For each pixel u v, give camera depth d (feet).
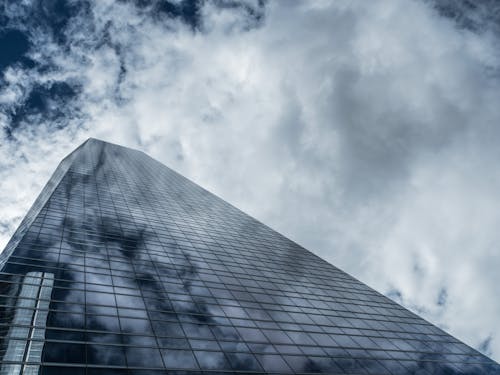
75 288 105.60
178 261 154.51
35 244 126.00
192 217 240.32
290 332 123.13
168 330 100.22
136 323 98.68
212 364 92.73
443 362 136.15
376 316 163.32
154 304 112.27
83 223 161.79
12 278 101.30
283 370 100.37
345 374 108.88
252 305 134.62
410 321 169.07
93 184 238.48
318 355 114.21
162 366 85.61
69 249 130.31
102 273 120.47
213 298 130.62
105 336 88.89
